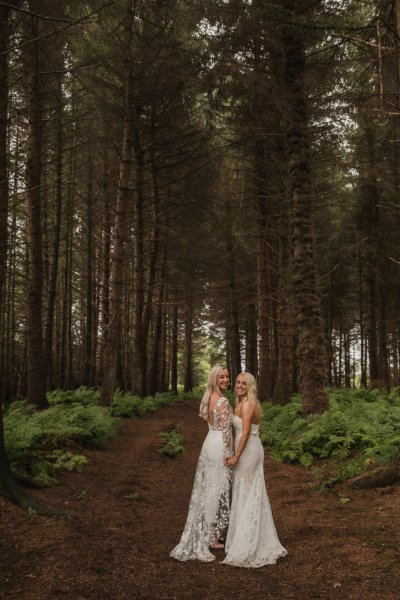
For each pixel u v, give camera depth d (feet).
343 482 22.40
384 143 40.19
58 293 84.64
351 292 89.45
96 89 52.34
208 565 14.49
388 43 24.68
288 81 35.73
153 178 62.69
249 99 39.37
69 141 58.49
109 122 55.57
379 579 12.57
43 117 50.34
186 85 45.62
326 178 49.29
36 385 39.45
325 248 64.95
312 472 24.80
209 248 77.61
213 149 50.11
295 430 32.48
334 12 29.30
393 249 66.33
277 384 52.01
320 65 35.94
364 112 33.76
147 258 76.89
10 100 44.57
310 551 15.07
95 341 83.61
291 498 21.43
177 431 44.32
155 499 22.50
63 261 85.61
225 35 34.24
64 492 21.43
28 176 39.06
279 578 13.28
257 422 15.94
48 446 27.58
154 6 43.16
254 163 50.31
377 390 54.34
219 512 15.60
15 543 15.03
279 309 52.24
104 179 65.67
